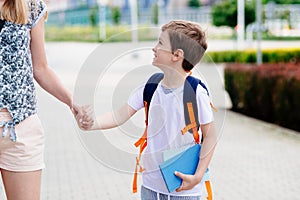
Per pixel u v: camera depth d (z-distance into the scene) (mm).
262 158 7836
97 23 51625
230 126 10719
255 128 10469
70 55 29938
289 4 44219
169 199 3121
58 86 3334
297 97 10008
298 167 7270
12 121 3066
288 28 39625
